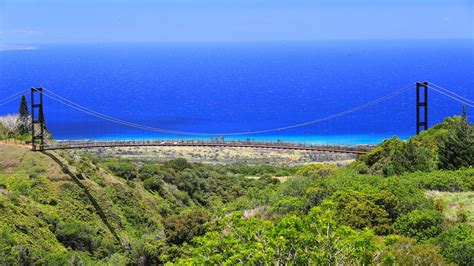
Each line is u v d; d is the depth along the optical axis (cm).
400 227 2803
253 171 10181
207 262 1894
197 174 8819
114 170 7994
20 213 5178
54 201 6147
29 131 9019
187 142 9475
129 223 6625
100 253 5438
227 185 8606
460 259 2298
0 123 9006
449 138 4616
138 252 5000
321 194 3356
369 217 2933
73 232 5394
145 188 7781
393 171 4625
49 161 7144
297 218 1900
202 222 4428
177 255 4191
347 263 1884
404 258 2198
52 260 4553
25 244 4656
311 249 1861
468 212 3025
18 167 7050
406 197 3080
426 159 4728
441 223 2759
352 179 3653
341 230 1848
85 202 6438
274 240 1833
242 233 1988
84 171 7088
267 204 4016
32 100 7975
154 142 9362
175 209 7531
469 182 3709
